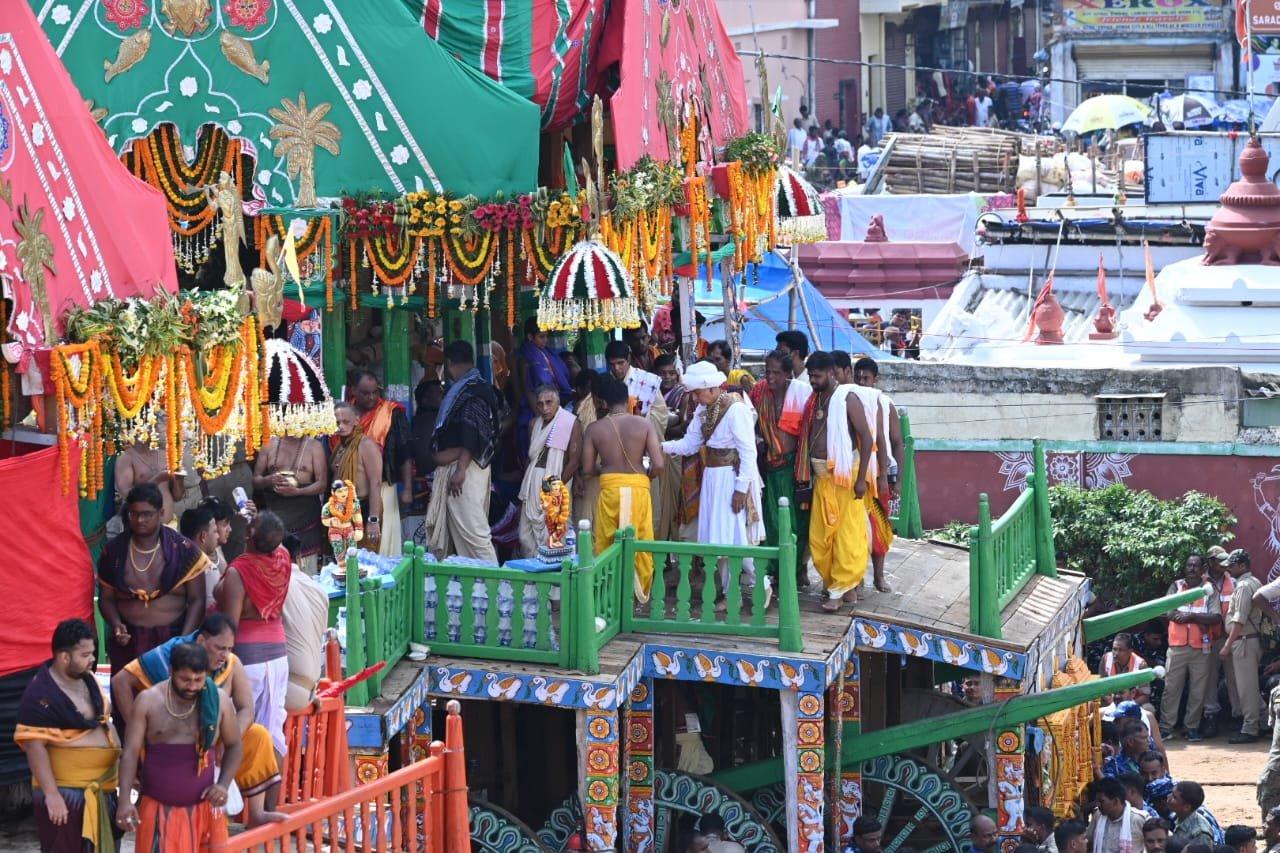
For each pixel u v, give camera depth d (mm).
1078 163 94250
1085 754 40062
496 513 35219
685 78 39438
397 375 35906
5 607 22656
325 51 32656
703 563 33844
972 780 40750
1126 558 52906
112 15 32500
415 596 30250
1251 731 49719
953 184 94562
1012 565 37375
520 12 34000
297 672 24438
